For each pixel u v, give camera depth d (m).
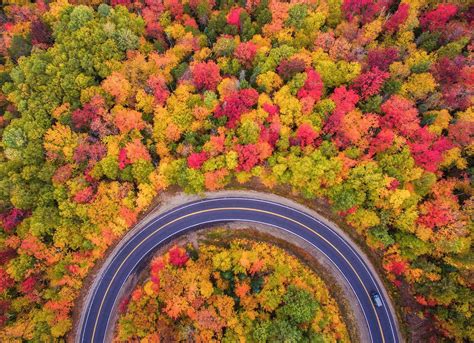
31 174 59.66
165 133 60.59
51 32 73.12
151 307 60.03
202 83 63.31
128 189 59.97
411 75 61.62
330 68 61.91
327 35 64.44
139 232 66.00
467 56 64.56
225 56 67.25
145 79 64.69
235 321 57.34
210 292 58.66
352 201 54.47
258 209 65.75
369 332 60.00
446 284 53.44
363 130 57.03
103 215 58.88
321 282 62.19
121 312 62.25
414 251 55.22
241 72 62.81
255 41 67.00
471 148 57.84
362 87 59.59
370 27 66.31
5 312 55.97
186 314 60.38
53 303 57.94
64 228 57.72
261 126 58.66
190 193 63.25
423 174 55.50
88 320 62.50
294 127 60.72
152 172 59.75
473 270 52.22
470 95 59.81
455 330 53.31
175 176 60.31
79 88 64.81
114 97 64.56
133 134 61.28
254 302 59.41
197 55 66.94
